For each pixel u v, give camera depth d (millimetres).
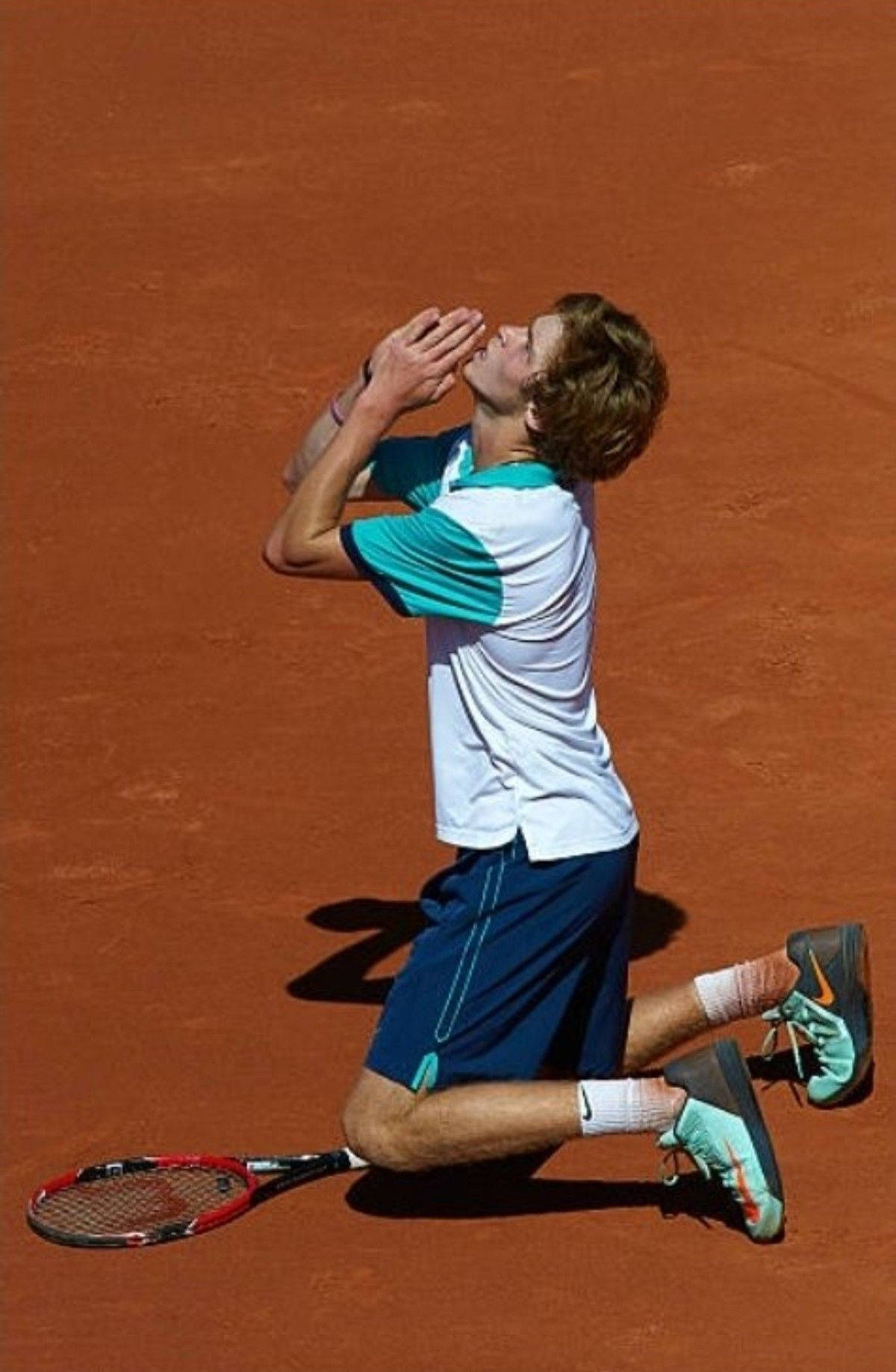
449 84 58281
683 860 31875
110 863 32375
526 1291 24938
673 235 50594
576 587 24953
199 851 32562
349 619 38219
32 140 56875
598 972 25859
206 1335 24484
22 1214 26312
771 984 26828
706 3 61562
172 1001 29531
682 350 46062
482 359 25188
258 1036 28844
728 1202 26172
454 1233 25828
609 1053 26172
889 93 56375
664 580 38938
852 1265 25094
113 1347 24328
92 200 53812
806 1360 23844
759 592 38469
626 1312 24578
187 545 40750
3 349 47594
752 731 34781
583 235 50906
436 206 52531
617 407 24719
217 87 58938
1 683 37000
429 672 25594
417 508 26938
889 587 38469
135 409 45188
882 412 43719
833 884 31266
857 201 51500
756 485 41594
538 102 57000
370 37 61156
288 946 30469
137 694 36500
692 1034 27062
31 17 63156
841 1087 27016
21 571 40188
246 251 51125
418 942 25578
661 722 35031
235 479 42750
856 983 26672
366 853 32312
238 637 37906
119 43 61594
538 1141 25266
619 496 41344
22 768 34750
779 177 52625
